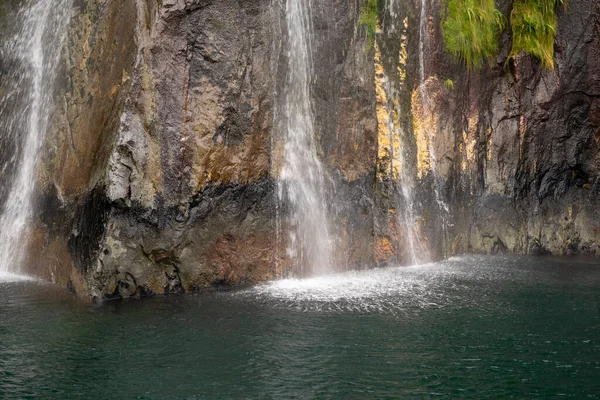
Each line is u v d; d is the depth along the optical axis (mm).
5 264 9203
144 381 5066
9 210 9289
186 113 7895
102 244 7359
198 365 5414
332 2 9305
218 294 7875
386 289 8305
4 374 5184
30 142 9141
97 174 7598
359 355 5699
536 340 6207
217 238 8164
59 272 8203
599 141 11891
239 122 8289
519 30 11531
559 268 10102
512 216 11672
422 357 5688
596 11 11578
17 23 9688
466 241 11273
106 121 7762
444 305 7488
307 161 9008
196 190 7977
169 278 7891
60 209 8328
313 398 4781
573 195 12055
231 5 8172
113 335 6168
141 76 7555
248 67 8344
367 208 9711
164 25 7680
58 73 8812
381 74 9898
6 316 6770
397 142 10070
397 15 10055
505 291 8305
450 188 10891
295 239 8844
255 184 8469
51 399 4738
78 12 8680
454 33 10789
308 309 7188
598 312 7262
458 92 10969
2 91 9734
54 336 6121
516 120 11641
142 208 7605
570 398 4855
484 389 5004
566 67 11742
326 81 9258
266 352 5742
